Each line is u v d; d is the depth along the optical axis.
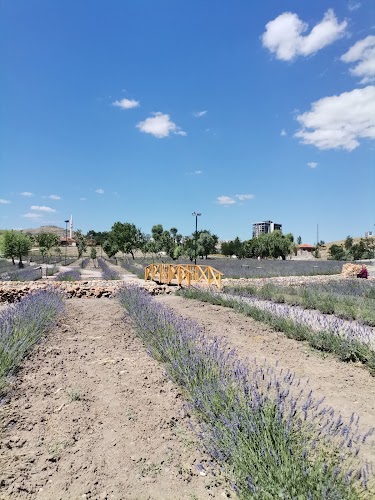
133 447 3.39
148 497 2.75
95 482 2.90
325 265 41.56
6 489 2.77
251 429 2.89
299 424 3.10
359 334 7.42
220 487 2.88
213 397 3.68
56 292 13.38
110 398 4.44
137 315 8.71
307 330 7.87
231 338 7.56
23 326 6.84
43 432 3.62
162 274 18.22
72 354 6.32
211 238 69.56
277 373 5.43
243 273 28.12
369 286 17.91
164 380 5.05
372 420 3.98
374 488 2.59
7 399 4.30
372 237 108.38
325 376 5.52
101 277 26.97
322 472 2.44
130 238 68.69
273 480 2.44
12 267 39.50
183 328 6.82
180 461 3.19
